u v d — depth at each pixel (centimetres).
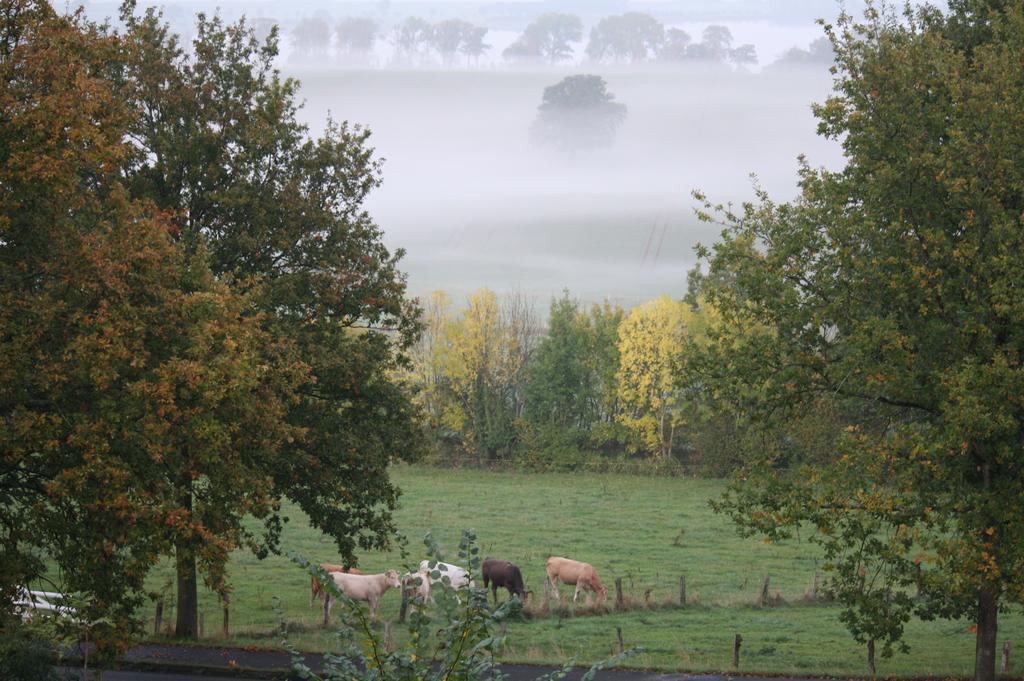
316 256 3703
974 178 2661
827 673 3134
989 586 2641
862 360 2794
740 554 6025
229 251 3553
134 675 2988
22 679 2262
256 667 3081
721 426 9506
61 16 2620
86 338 2284
